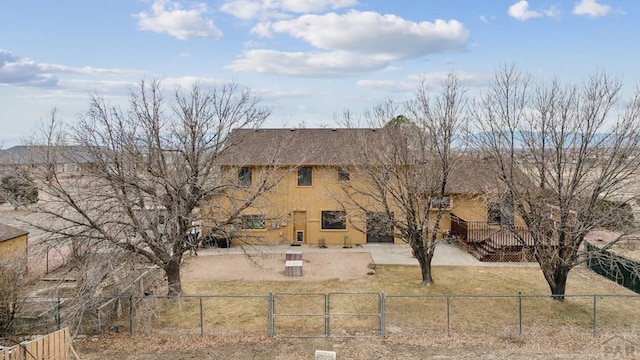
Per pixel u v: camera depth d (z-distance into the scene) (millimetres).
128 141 16719
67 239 15625
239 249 28219
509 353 14039
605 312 17297
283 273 23047
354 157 23469
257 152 28062
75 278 17859
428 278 20766
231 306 18266
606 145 16438
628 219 16438
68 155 16281
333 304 18375
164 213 17625
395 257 26109
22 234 21609
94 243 15570
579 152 16406
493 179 18719
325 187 26797
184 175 17453
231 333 15688
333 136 30953
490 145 17938
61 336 13086
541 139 16891
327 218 29375
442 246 28531
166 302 18328
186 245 17766
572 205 16703
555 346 14492
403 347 14531
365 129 24375
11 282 15156
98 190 16141
